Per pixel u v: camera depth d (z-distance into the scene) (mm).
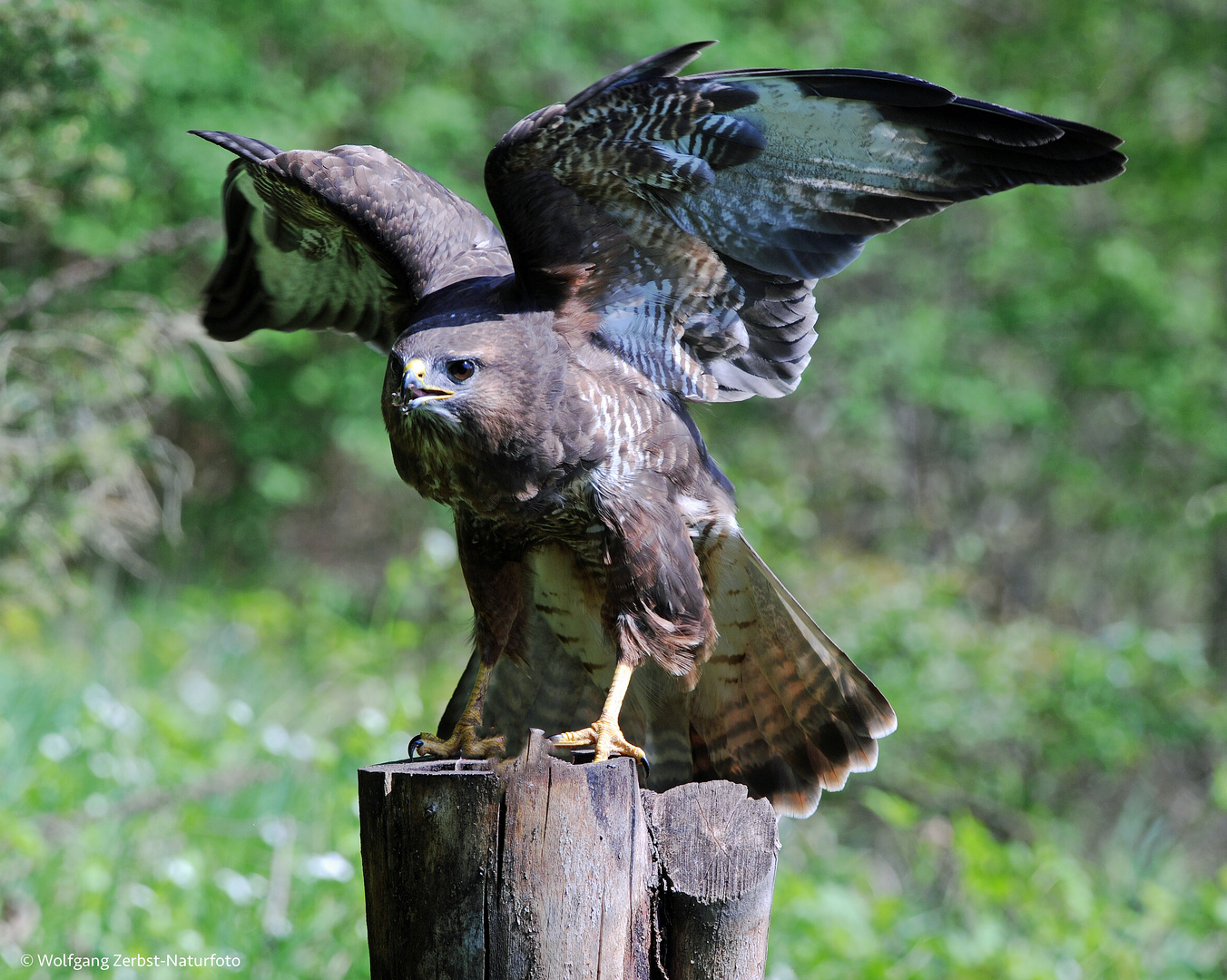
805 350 7340
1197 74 28219
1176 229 28359
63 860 9492
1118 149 6422
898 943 11086
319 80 24453
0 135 11195
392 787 5035
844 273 27031
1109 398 29750
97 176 11977
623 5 23688
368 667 16391
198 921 9289
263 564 25641
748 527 18328
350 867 8328
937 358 26141
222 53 20766
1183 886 15297
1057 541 30344
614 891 4980
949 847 14781
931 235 28141
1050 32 29016
